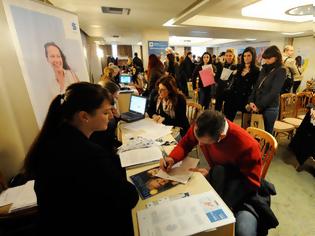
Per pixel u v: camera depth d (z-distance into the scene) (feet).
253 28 19.39
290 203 5.80
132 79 19.92
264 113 7.29
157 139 5.31
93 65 28.12
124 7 12.26
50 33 6.18
